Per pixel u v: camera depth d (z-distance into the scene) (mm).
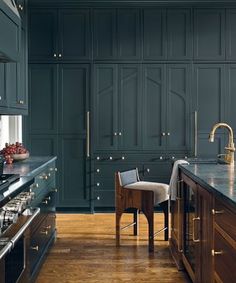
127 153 6012
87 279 3539
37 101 6027
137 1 5918
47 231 4047
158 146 6008
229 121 6004
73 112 6031
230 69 6004
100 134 6023
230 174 2959
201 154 5996
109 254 4203
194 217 3055
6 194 2156
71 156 6035
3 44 2658
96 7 5984
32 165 3684
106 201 6031
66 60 6000
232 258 1968
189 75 6008
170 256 4141
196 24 5992
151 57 5996
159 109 6008
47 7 5980
